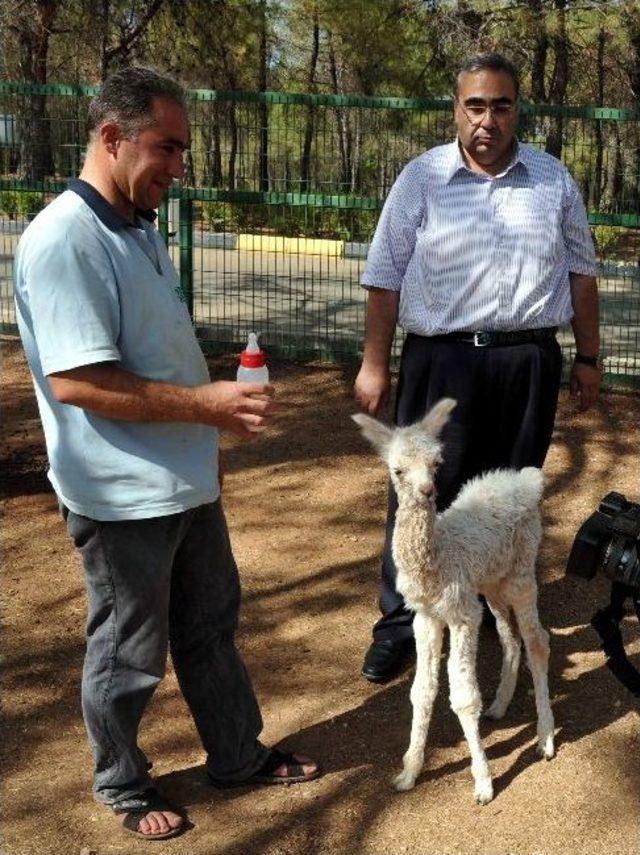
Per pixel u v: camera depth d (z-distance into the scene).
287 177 8.59
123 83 2.92
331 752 3.86
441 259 4.07
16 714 4.09
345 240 9.87
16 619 4.80
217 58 18.59
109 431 3.07
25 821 3.47
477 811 3.51
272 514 6.07
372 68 17.66
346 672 4.40
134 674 3.25
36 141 9.16
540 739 3.80
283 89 24.11
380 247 4.22
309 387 8.56
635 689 3.61
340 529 5.86
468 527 3.62
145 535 3.16
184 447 3.18
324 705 4.16
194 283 10.41
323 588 5.15
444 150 4.11
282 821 3.48
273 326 10.07
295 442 7.29
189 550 3.40
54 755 3.84
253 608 4.96
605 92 22.23
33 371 3.14
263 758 3.66
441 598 3.49
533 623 3.81
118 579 3.18
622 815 3.48
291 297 10.34
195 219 10.19
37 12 18.22
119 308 2.99
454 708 3.55
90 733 3.37
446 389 4.16
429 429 3.57
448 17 16.98
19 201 12.23
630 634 4.72
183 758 3.84
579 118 7.80
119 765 3.38
